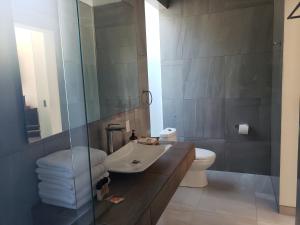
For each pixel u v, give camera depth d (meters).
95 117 1.58
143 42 2.44
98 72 1.63
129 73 2.13
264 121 2.88
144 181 1.36
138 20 2.32
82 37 1.45
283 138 2.14
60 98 1.08
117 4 1.92
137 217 1.03
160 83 3.25
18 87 0.88
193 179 2.75
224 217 2.18
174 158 1.71
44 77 1.00
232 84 2.94
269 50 2.75
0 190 0.80
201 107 3.12
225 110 3.02
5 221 0.82
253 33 2.78
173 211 2.29
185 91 3.16
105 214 1.06
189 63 3.08
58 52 1.07
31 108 0.94
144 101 2.47
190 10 2.98
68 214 0.95
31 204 0.91
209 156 2.66
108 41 1.77
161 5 2.90
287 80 2.08
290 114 2.10
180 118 3.23
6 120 0.83
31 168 0.92
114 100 1.85
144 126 2.47
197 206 2.37
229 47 2.89
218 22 2.89
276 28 2.45
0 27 0.82
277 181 2.31
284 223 2.07
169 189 1.41
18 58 0.89
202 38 2.98
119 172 1.40
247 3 2.75
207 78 3.04
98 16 1.64
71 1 1.11
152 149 1.80
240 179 2.91
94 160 1.17
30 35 0.94
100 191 1.16
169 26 3.10
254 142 2.96
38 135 0.97
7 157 0.83
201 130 3.16
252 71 2.84
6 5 0.84
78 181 0.96
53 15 1.05
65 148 1.09
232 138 3.04
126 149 1.78
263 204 2.37
